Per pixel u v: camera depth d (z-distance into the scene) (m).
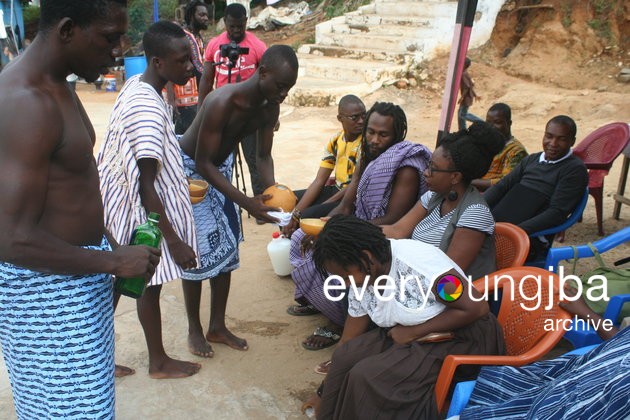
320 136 9.41
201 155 3.21
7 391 3.15
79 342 2.01
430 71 12.26
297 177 7.14
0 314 1.97
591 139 5.34
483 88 11.41
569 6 11.34
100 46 1.84
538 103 10.24
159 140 2.78
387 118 3.34
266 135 3.72
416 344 2.41
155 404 3.04
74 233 1.95
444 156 2.77
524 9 12.00
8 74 1.77
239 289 4.33
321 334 3.58
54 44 1.78
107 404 2.16
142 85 2.85
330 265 2.42
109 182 2.86
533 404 1.96
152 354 3.23
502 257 3.19
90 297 2.01
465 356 2.29
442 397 2.30
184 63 2.89
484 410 2.07
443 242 2.85
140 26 16.19
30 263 1.78
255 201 3.36
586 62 10.98
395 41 13.02
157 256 2.05
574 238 5.12
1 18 12.62
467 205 2.82
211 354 3.45
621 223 5.47
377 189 3.28
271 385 3.20
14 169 1.71
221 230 3.36
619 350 1.88
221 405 3.03
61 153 1.84
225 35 5.89
